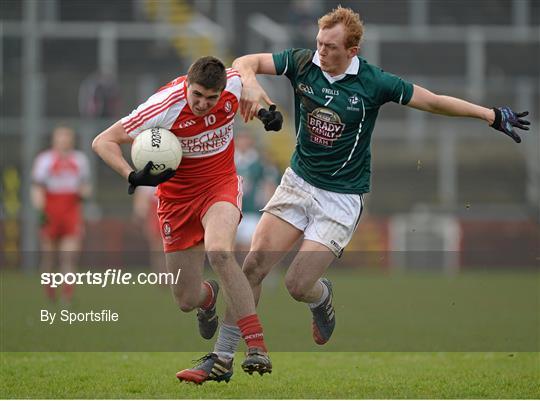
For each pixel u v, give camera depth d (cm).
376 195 8138
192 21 9806
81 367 3003
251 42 9244
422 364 3189
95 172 7606
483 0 10125
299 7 9169
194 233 2681
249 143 6000
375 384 2722
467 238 7700
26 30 8219
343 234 2719
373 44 8831
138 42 9294
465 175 8319
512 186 8288
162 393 2520
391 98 2636
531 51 9669
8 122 7850
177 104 2522
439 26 10069
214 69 2408
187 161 2602
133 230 7381
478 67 9175
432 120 8325
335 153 2684
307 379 2825
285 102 8550
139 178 2486
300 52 2689
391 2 9988
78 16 9719
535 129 8350
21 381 2702
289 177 2753
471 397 2494
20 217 7262
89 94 7794
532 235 7725
